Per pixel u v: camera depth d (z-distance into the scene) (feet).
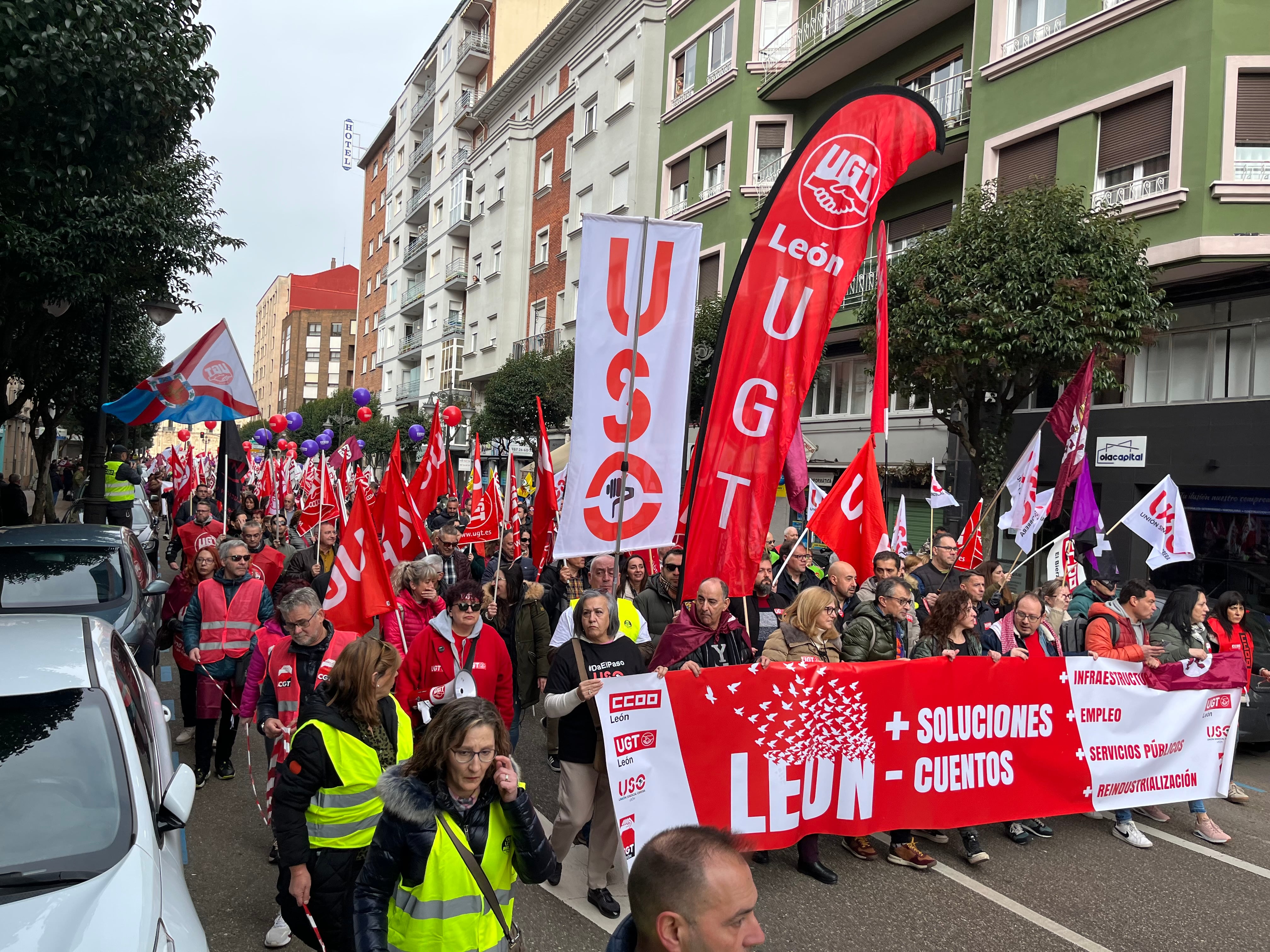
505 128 123.85
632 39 93.76
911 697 17.31
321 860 10.20
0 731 10.35
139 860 9.24
